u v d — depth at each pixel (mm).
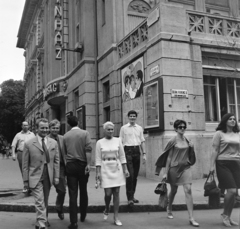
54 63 22766
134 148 7047
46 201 5586
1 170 16734
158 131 10367
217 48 11250
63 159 5973
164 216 6414
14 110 49844
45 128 5555
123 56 13367
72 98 18766
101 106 15570
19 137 8773
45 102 27000
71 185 5629
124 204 6867
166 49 10320
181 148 5797
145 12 14977
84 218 6062
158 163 6062
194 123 10469
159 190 5887
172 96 10195
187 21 10891
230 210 5609
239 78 11781
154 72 10633
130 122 7215
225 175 5539
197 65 10797
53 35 23203
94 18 16500
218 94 11391
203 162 10305
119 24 14336
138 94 11852
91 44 16422
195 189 8539
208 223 5781
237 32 11805
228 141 5605
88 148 5828
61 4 21219
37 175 5367
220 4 16891
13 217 6480
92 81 16141
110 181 5781
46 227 5383
